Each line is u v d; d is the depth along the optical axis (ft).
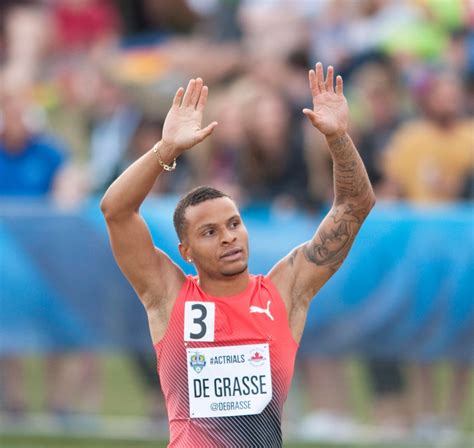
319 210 105.09
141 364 98.78
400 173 112.88
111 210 47.42
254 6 131.23
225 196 47.78
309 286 49.49
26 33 132.67
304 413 98.02
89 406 99.86
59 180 113.19
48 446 95.66
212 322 47.32
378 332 95.09
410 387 96.27
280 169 106.83
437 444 95.71
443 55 125.70
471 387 96.27
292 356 48.08
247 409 46.68
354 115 116.78
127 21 135.74
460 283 94.32
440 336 94.84
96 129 125.08
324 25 126.41
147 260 48.42
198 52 127.44
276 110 107.96
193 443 46.60
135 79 125.90
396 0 130.11
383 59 123.13
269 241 95.55
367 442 96.17
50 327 97.19
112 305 96.84
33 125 117.60
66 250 96.68
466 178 114.73
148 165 46.83
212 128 45.91
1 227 96.73
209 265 47.26
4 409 100.07
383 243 94.48
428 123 114.93
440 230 94.32
